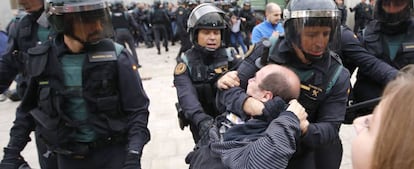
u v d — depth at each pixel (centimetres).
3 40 485
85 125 170
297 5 148
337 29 152
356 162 72
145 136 181
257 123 136
